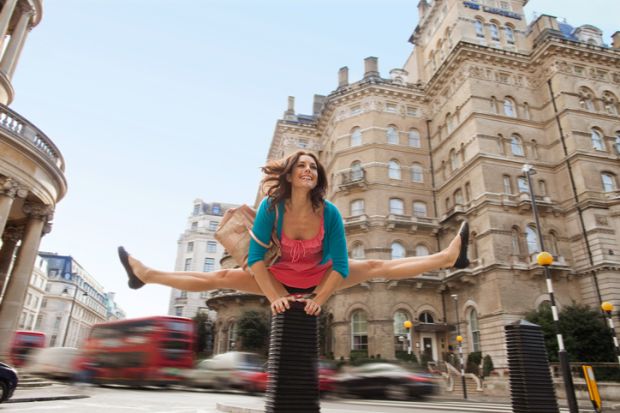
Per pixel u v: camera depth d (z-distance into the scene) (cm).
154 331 2016
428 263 374
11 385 1105
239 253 385
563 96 3253
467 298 3011
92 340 2206
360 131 3847
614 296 2639
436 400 1734
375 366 1697
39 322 8469
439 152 3719
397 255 3384
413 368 1739
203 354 4903
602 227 2833
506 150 3188
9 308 1856
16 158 1823
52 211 2139
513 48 3703
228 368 2012
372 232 3397
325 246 358
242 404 1137
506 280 2742
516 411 631
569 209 3034
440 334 3159
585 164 3031
